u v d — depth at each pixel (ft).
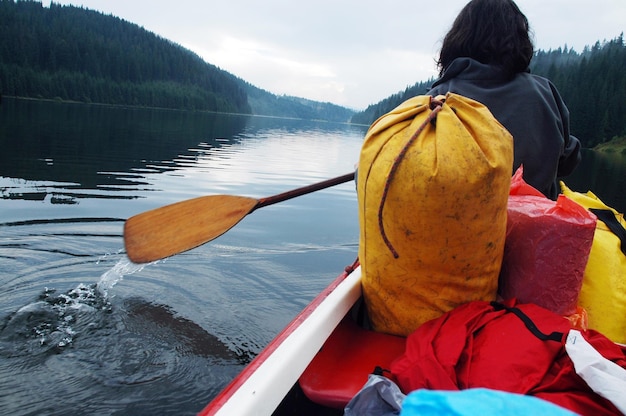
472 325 4.44
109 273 12.21
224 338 9.49
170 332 9.55
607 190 39.29
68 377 7.94
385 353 5.12
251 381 4.00
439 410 1.49
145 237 8.10
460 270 4.73
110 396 7.51
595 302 5.68
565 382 3.78
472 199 4.29
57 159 30.96
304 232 17.97
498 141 4.43
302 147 65.77
